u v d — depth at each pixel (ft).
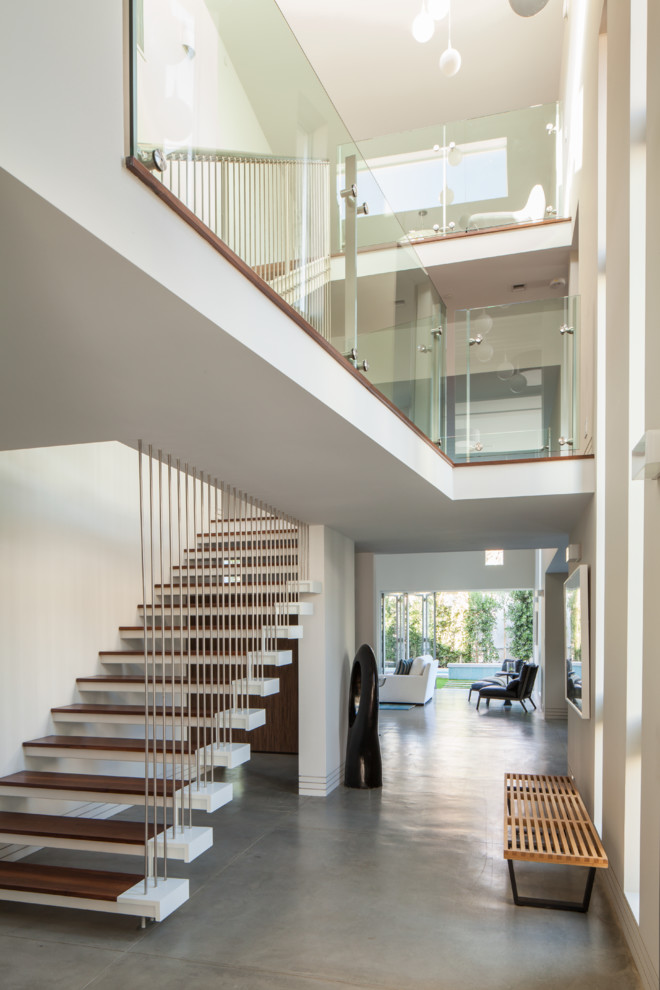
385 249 16.49
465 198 29.48
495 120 29.48
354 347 13.99
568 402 20.22
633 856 13.37
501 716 43.55
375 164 30.58
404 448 15.96
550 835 15.46
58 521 19.61
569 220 27.96
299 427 12.81
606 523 16.11
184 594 23.72
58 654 19.29
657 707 9.84
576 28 24.18
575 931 13.70
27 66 5.47
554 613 43.16
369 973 12.07
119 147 6.63
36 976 11.98
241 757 15.61
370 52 33.17
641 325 12.69
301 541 25.07
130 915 14.06
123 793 15.08
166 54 7.70
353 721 27.43
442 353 21.25
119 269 6.84
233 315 8.66
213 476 16.97
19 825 14.88
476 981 11.80
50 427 12.66
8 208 5.75
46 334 8.46
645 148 12.60
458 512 22.74
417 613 64.64
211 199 8.68
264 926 13.93
